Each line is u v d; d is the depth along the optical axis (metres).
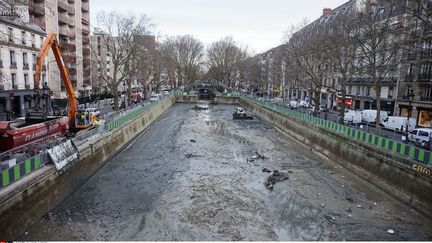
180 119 54.34
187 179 22.66
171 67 99.38
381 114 37.44
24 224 14.53
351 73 33.41
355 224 16.33
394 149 20.83
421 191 17.94
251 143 35.31
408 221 16.80
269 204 18.58
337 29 34.56
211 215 16.83
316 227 15.93
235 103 90.44
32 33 42.72
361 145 24.58
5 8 19.80
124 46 46.91
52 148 18.06
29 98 42.03
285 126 44.09
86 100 59.75
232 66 111.19
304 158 29.59
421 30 26.52
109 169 24.75
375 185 21.69
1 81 36.12
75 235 14.50
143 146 32.94
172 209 17.55
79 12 66.19
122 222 15.94
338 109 54.38
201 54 140.50
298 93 77.75
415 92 38.75
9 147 17.45
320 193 20.45
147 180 22.33
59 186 18.09
